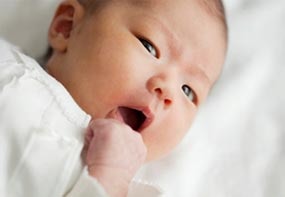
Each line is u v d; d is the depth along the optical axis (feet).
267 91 4.27
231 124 4.07
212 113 4.05
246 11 4.56
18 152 2.59
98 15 3.29
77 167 2.69
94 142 2.77
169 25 3.28
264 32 4.50
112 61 3.13
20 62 2.97
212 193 3.72
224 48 3.57
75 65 3.22
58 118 2.80
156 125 3.14
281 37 4.52
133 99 3.09
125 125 2.89
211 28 3.42
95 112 3.14
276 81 4.32
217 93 4.14
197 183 3.74
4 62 2.89
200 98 3.47
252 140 4.02
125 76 3.11
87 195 2.57
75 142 2.72
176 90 3.25
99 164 2.73
